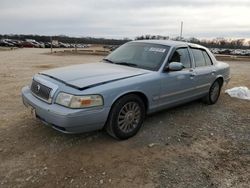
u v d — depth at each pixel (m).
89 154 3.57
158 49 4.89
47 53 32.12
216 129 4.76
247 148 4.05
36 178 3.01
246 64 23.25
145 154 3.65
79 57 26.20
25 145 3.75
